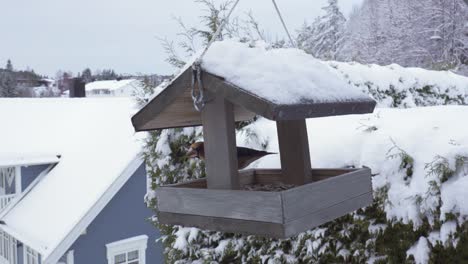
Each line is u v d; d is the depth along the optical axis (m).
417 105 5.34
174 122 2.42
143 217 8.94
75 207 8.55
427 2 17.52
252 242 3.36
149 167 4.28
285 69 2.00
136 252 8.88
